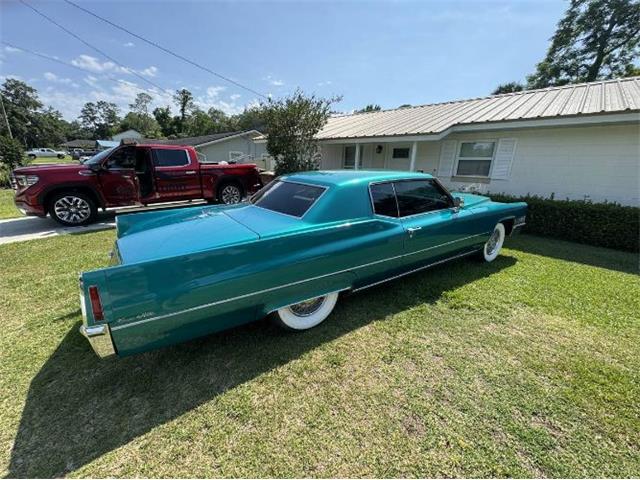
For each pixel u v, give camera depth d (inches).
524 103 341.1
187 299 79.4
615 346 108.0
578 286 158.6
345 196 116.2
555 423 76.4
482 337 112.2
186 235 94.6
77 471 64.1
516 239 266.5
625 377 92.5
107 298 69.4
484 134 348.8
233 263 86.1
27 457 66.7
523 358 100.8
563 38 951.0
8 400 81.1
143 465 65.6
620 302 141.3
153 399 82.2
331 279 109.0
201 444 70.3
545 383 89.7
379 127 419.5
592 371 95.1
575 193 296.7
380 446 70.1
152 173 295.9
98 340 70.2
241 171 353.7
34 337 107.8
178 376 90.4
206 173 329.1
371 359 99.3
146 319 74.9
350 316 125.0
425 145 410.6
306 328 113.7
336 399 83.0
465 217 159.3
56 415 77.0
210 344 105.1
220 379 89.5
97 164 270.5
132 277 71.7
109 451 68.4
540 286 157.4
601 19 873.5
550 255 216.4
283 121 453.7
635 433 73.8
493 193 350.3
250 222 108.3
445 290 150.0
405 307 133.0
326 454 68.3
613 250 236.5
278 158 490.9
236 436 72.4
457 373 93.5
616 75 916.6
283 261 95.2
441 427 74.9
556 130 298.0
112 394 83.7
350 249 111.3
